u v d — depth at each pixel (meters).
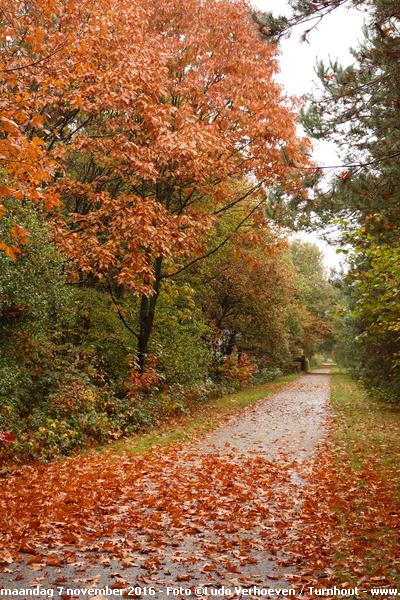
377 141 7.77
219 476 9.48
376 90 7.46
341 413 19.66
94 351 17.12
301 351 59.38
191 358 22.39
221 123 18.33
